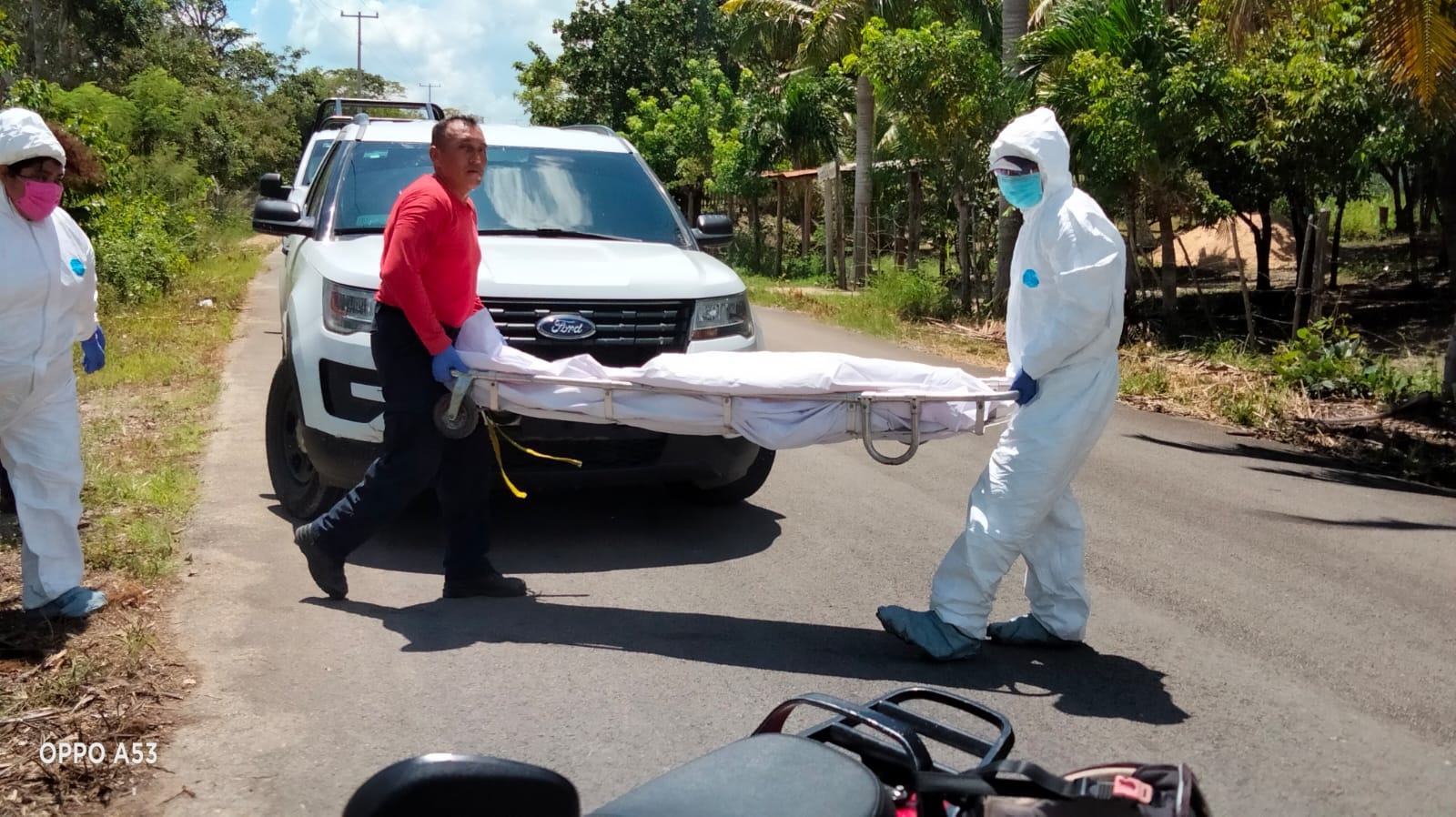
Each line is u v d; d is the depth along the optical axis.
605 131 7.95
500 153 7.32
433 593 5.29
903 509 7.00
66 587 4.75
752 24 26.61
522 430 5.52
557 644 4.74
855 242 24.34
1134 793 2.23
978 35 17.84
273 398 6.27
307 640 4.68
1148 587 5.74
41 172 4.39
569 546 6.07
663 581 5.56
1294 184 16.53
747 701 4.26
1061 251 4.37
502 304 5.66
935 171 18.69
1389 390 11.69
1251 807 3.62
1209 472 8.46
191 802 3.46
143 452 7.52
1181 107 13.73
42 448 4.63
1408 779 3.84
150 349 11.61
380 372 4.95
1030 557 4.83
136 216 17.42
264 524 6.15
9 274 4.34
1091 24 14.99
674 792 2.08
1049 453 4.44
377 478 4.95
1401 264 23.55
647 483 6.48
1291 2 12.08
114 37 38.34
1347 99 14.12
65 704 4.00
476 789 1.86
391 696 4.20
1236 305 19.39
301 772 3.65
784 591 5.48
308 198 7.84
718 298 6.13
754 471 6.67
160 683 4.20
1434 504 7.82
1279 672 4.71
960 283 19.78
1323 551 6.49
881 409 4.74
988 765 2.56
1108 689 4.49
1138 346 14.66
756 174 28.72
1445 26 9.36
